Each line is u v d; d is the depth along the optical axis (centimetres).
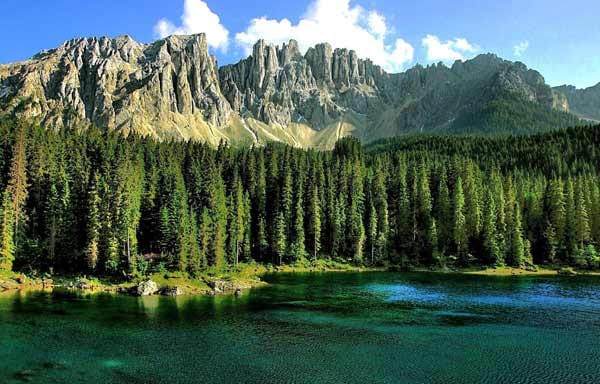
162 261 11850
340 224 16600
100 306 8606
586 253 15162
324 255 16462
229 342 6319
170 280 10956
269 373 5150
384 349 6028
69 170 13962
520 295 10088
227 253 14762
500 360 5606
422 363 5494
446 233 16612
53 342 6234
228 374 5112
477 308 8619
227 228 14888
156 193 14050
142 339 6431
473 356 5756
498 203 16238
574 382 4934
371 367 5350
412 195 17538
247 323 7381
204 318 7712
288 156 18875
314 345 6194
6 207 11319
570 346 6188
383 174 18475
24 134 13575
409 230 16975
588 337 6619
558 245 15988
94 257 11269
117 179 11650
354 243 16338
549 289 10962
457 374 5147
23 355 5681
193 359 5606
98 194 11625
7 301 8931
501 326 7231
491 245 15225
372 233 16288
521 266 14962
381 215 16838
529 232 16450
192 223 11944
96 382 4847
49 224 12269
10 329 6838
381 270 15175
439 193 17125
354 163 18888
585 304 9025
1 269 11112
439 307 8725
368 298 9688
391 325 7288
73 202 12469
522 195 17650
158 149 18688
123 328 6994
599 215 16225
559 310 8469
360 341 6388
